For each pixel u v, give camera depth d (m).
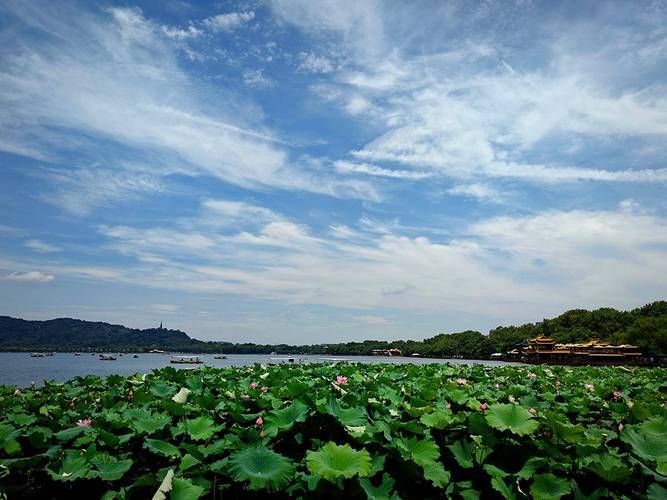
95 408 9.48
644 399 11.52
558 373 18.62
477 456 6.91
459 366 19.83
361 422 7.01
